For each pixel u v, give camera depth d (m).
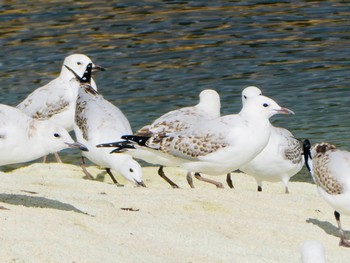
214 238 12.09
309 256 9.68
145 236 11.85
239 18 32.22
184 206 13.66
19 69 26.52
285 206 14.35
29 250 10.62
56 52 28.25
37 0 35.97
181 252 11.43
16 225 11.31
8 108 12.56
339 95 23.39
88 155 16.98
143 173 17.66
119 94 23.95
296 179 18.02
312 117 21.73
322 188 12.92
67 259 10.53
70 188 14.95
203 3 34.84
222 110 22.28
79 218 12.05
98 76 25.72
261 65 26.42
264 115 14.88
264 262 11.38
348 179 12.52
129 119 21.78
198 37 29.73
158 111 22.38
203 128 15.17
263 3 34.62
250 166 15.95
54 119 19.41
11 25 31.89
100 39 29.77
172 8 34.09
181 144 15.30
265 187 16.94
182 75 25.59
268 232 12.70
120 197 13.99
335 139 20.02
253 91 17.00
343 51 27.58
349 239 13.09
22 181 15.37
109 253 10.92
